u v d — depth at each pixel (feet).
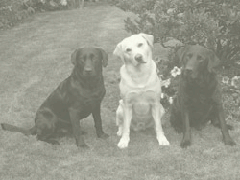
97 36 25.77
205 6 15.67
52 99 12.79
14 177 10.62
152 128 13.50
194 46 11.76
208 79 11.83
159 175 10.54
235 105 14.17
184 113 12.26
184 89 12.05
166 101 15.01
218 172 10.57
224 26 15.69
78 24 30.32
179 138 12.69
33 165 11.15
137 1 16.56
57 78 18.61
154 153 11.65
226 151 11.59
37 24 31.76
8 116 14.82
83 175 10.62
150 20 15.87
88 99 12.25
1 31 29.96
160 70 16.06
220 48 16.81
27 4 37.06
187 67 11.44
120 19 30.96
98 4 46.85
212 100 12.05
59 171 10.83
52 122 12.73
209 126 13.44
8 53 23.34
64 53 22.49
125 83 12.19
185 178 10.37
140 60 11.64
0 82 18.38
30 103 15.98
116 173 10.69
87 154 11.75
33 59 21.80
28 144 12.40
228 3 15.46
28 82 18.31
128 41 11.83
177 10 15.70
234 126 13.33
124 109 12.47
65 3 40.70
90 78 12.05
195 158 11.29
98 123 12.83
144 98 12.30
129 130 12.50
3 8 31.73
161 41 15.58
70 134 13.23
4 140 12.65
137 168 10.88
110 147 12.16
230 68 17.15
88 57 11.90
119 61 20.30
